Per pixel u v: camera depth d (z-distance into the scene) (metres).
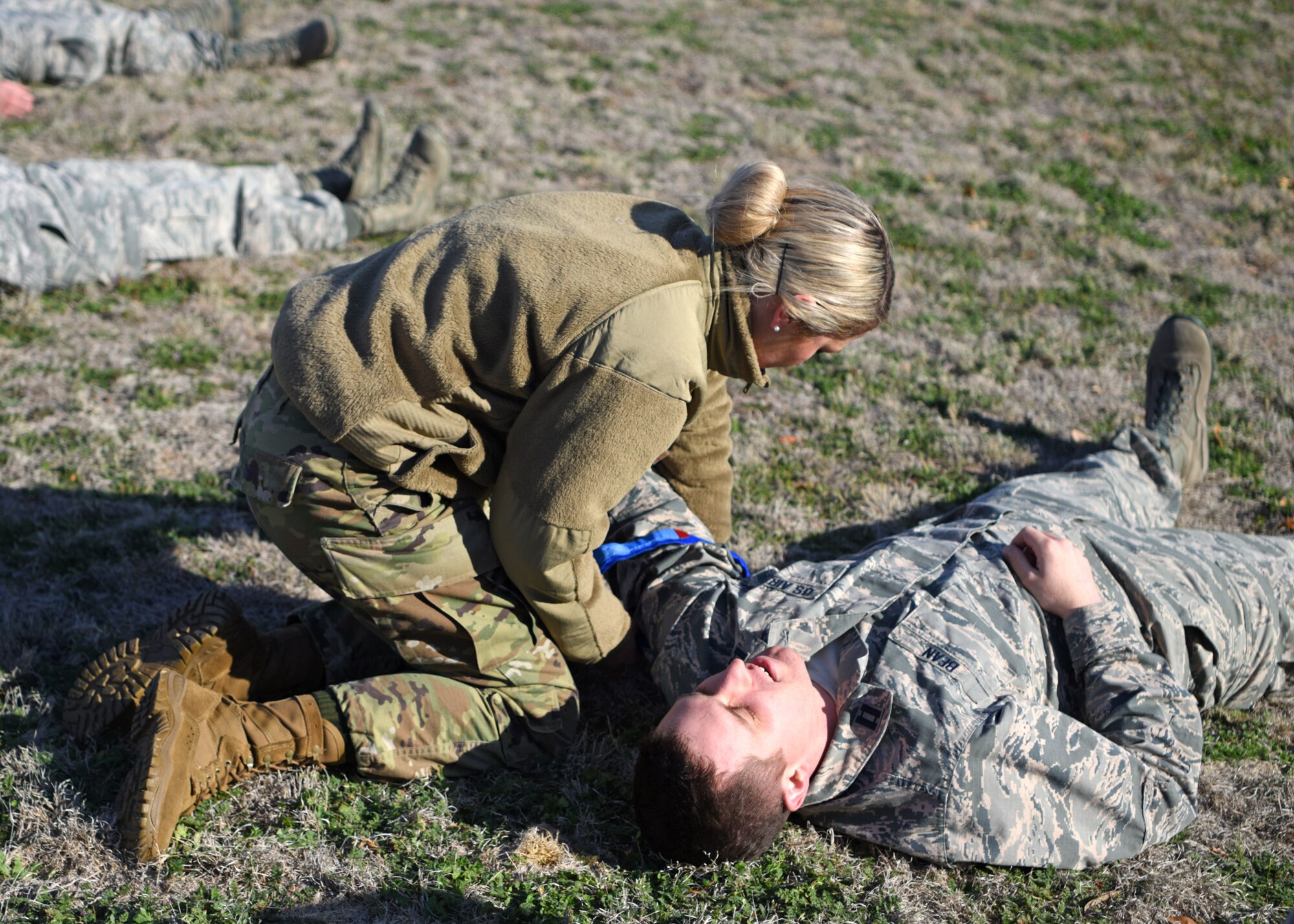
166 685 2.37
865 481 4.38
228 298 5.38
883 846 2.60
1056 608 2.82
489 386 2.36
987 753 2.42
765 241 2.24
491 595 2.60
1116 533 3.16
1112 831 2.51
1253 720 3.19
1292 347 5.74
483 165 7.41
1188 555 3.09
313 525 2.42
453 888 2.38
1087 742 2.47
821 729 2.50
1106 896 2.49
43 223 4.95
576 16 11.24
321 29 8.88
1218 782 2.90
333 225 5.81
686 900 2.39
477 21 10.84
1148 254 6.89
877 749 2.50
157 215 5.32
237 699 2.76
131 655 2.66
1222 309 6.18
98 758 2.64
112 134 7.24
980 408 5.02
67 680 2.96
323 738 2.56
